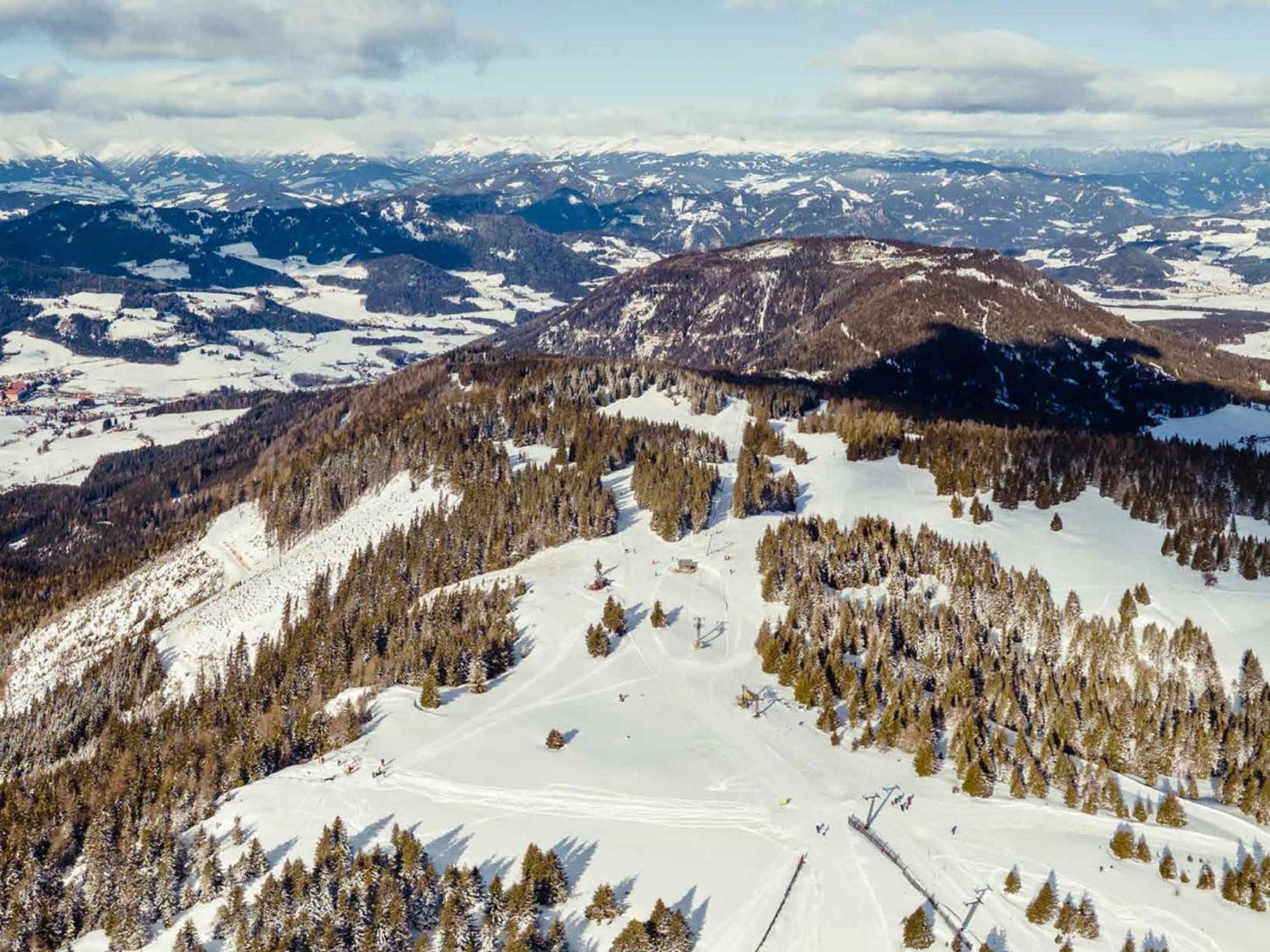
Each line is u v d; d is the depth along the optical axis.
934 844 98.38
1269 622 144.25
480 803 105.69
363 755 116.81
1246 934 85.81
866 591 160.12
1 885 105.56
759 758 114.94
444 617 150.50
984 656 136.38
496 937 86.44
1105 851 97.38
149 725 150.25
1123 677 133.50
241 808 109.62
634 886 92.38
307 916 91.00
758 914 88.75
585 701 128.75
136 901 97.00
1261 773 110.31
